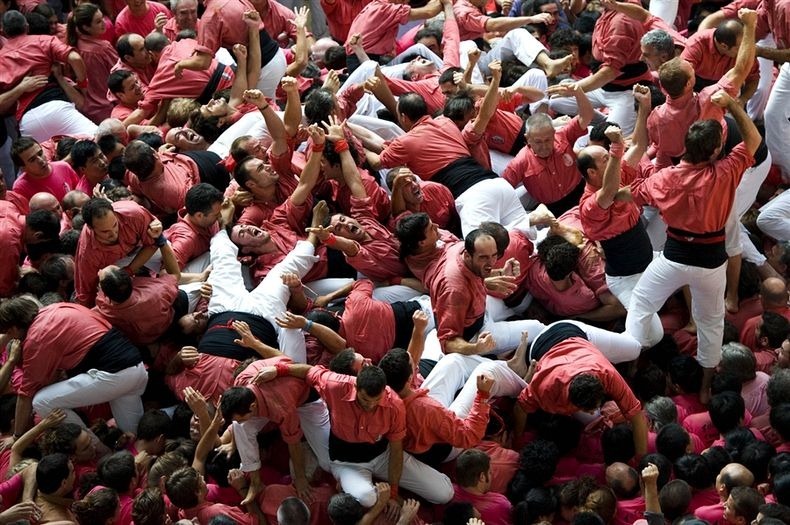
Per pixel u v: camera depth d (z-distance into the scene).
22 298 14.20
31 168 17.33
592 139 16.14
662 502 12.73
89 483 13.35
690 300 15.25
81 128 19.59
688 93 15.02
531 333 14.86
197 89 18.61
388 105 18.28
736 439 13.54
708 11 21.42
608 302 15.27
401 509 12.87
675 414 13.99
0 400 14.55
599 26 18.28
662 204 13.59
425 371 14.32
